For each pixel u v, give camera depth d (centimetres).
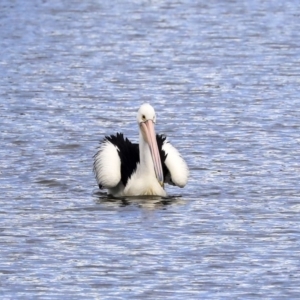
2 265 1347
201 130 2141
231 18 3841
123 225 1510
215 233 1473
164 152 1698
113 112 2342
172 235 1465
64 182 1764
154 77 2756
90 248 1410
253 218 1548
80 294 1249
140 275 1309
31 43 3325
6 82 2692
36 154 1942
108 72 2831
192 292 1254
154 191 1672
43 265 1348
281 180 1767
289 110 2333
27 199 1658
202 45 3275
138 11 4031
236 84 2656
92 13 3991
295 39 3381
